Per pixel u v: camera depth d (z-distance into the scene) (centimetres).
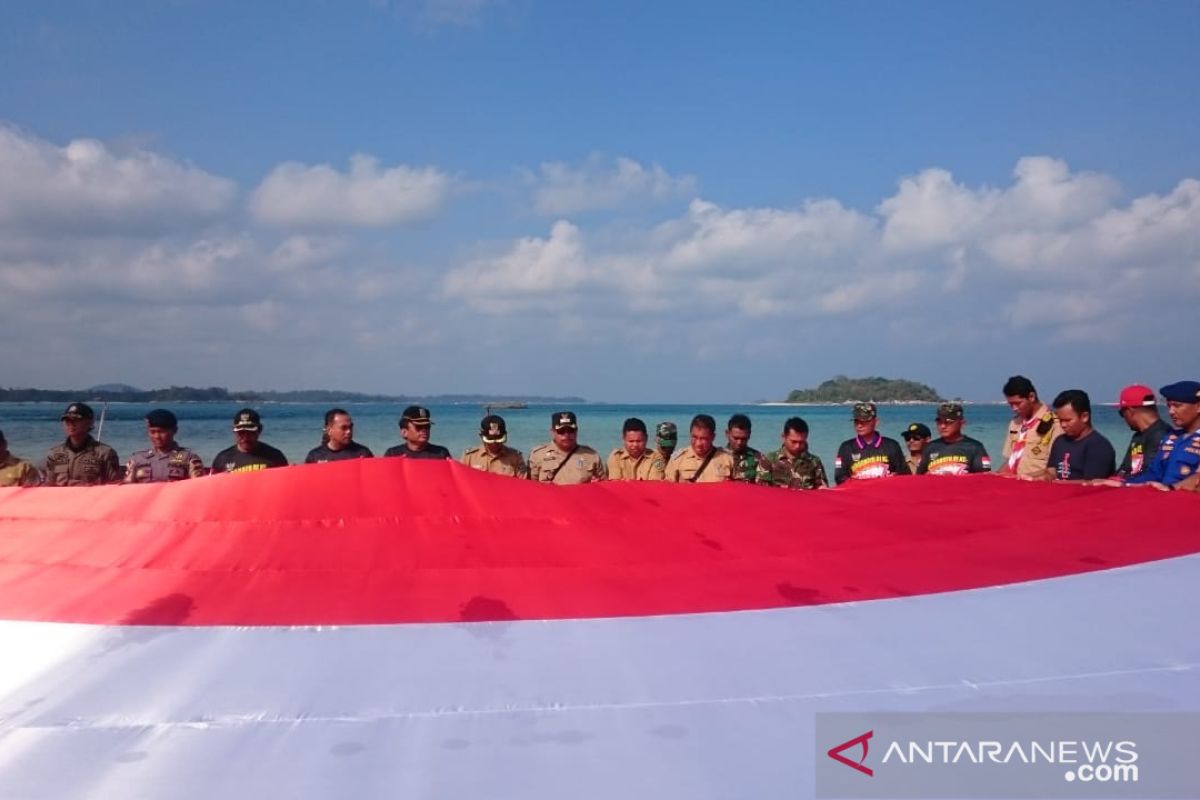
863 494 479
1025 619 317
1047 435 772
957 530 417
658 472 829
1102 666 279
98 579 338
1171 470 589
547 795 207
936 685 265
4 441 759
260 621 305
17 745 228
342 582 335
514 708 248
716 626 308
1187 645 296
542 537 375
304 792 207
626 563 359
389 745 228
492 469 774
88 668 271
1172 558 387
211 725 238
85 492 410
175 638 292
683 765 221
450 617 310
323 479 399
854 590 345
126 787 209
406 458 421
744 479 788
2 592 329
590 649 288
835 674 272
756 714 246
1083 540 411
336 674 268
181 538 365
